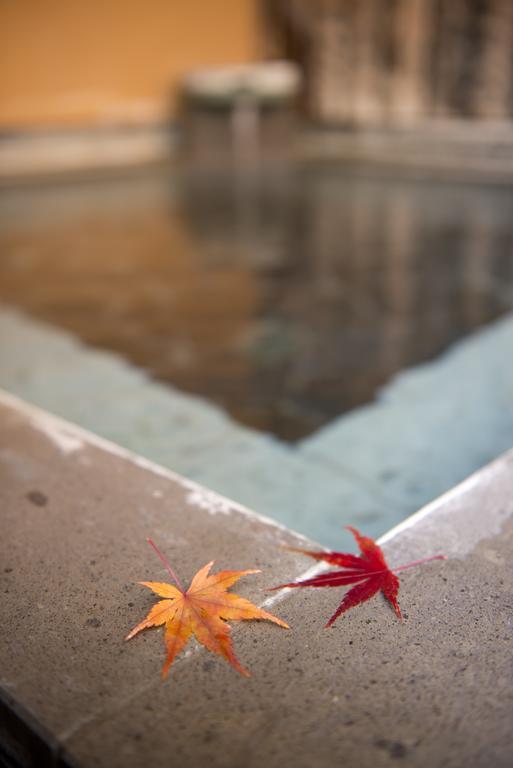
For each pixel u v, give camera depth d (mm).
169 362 885
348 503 598
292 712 371
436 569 442
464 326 997
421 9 2143
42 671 390
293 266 1314
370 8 2230
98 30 2242
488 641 401
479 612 416
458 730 363
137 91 2383
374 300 1124
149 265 1334
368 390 797
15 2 2074
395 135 2344
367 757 354
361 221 1644
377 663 392
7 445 564
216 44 2496
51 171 2256
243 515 488
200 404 758
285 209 1782
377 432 702
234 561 452
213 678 386
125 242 1501
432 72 2207
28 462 543
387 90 2303
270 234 1545
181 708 373
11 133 2184
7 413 608
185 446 675
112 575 444
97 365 866
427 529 470
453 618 413
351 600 421
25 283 1229
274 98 2375
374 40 2262
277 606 422
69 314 1068
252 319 1051
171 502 500
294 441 691
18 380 805
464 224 1591
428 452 666
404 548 456
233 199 1915
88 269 1311
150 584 426
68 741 361
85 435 577
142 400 762
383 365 869
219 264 1337
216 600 416
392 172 2221
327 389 803
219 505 498
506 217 1640
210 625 403
